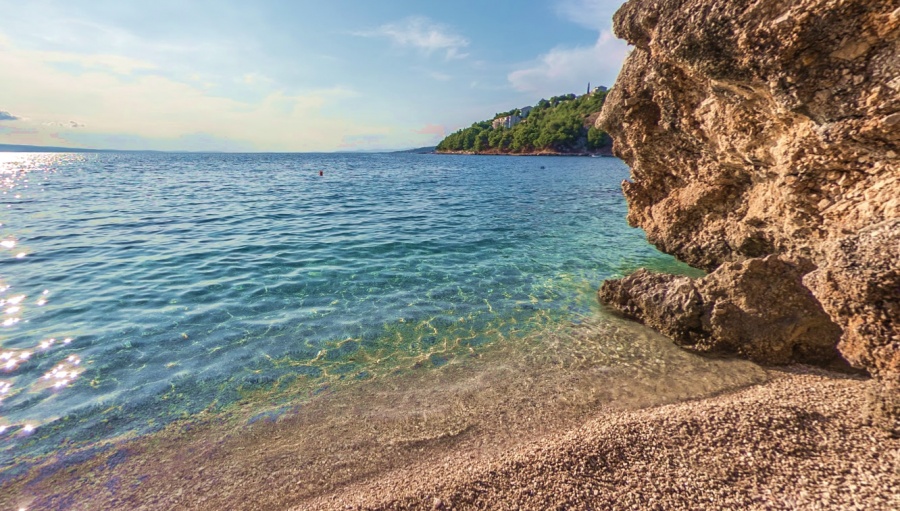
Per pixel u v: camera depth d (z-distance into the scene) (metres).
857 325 4.60
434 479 4.60
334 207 25.16
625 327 8.64
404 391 6.50
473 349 7.84
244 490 4.64
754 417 4.96
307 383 6.71
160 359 7.25
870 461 4.19
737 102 7.14
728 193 9.52
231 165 83.19
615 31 9.43
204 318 8.90
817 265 6.84
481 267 12.98
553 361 7.34
